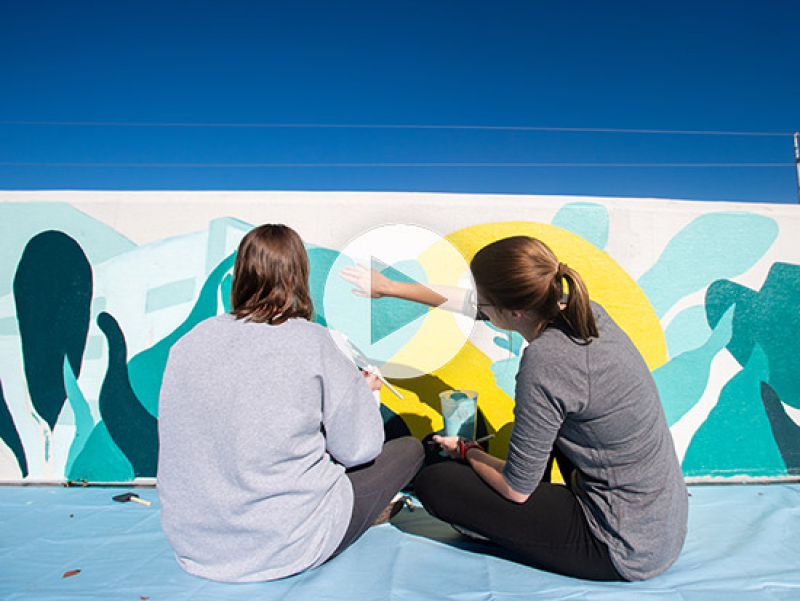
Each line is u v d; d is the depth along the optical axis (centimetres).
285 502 114
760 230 212
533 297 120
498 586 123
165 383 116
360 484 133
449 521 140
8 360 209
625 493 118
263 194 214
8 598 114
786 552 142
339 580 124
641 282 211
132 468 206
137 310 210
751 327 210
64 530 157
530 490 122
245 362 112
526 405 116
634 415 113
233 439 110
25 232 212
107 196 213
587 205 212
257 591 116
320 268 212
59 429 208
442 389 209
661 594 119
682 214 212
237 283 125
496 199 214
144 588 118
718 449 209
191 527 116
